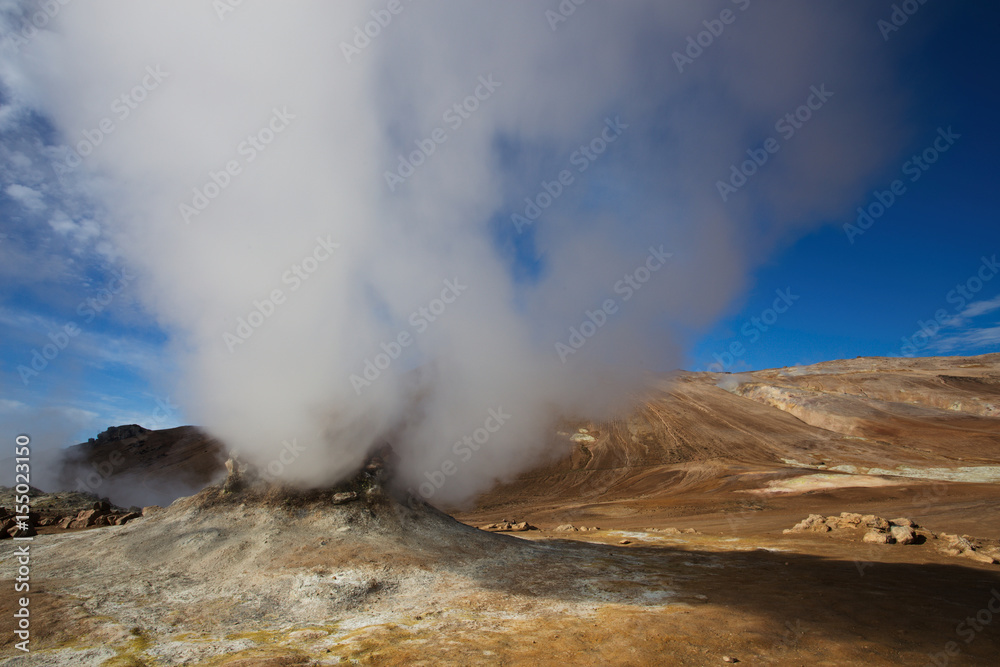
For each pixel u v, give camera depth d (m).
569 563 15.42
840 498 36.38
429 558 14.11
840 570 14.06
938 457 50.78
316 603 10.91
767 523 27.25
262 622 9.98
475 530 18.33
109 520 21.55
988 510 27.66
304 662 7.78
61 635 8.79
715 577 13.71
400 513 16.72
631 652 8.14
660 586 12.76
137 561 12.95
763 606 10.65
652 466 59.53
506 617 10.29
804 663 7.55
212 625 9.69
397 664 7.73
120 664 7.78
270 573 12.11
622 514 38.31
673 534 23.22
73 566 12.73
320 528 14.84
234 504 15.76
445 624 9.80
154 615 10.01
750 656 7.87
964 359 107.69
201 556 13.14
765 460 56.28
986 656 7.71
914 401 76.88
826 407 73.38
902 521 21.05
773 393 84.12
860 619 9.56
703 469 54.66
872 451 55.50
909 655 7.78
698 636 8.85
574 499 50.22
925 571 13.77
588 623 9.82
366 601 11.27
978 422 63.94
